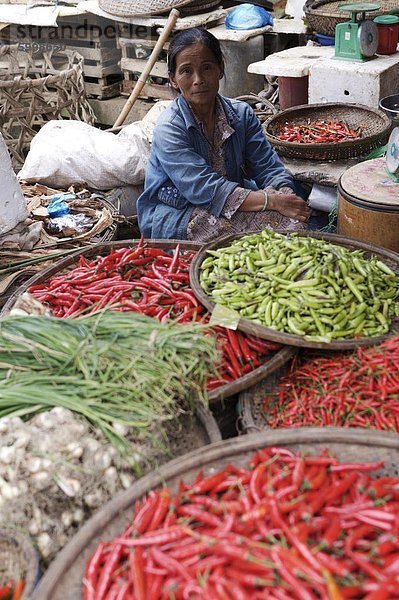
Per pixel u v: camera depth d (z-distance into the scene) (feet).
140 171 15.53
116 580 5.50
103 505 6.30
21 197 12.37
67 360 7.44
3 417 6.88
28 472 6.42
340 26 16.02
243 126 13.15
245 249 10.34
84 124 16.37
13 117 17.83
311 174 13.98
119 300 9.73
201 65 11.71
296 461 6.39
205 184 12.12
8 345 7.59
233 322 8.80
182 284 10.27
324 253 9.98
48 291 10.13
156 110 17.66
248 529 5.57
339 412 8.03
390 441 6.67
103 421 6.84
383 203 11.12
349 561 5.25
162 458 7.03
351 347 8.63
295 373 8.83
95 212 14.14
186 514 5.98
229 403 8.76
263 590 5.08
